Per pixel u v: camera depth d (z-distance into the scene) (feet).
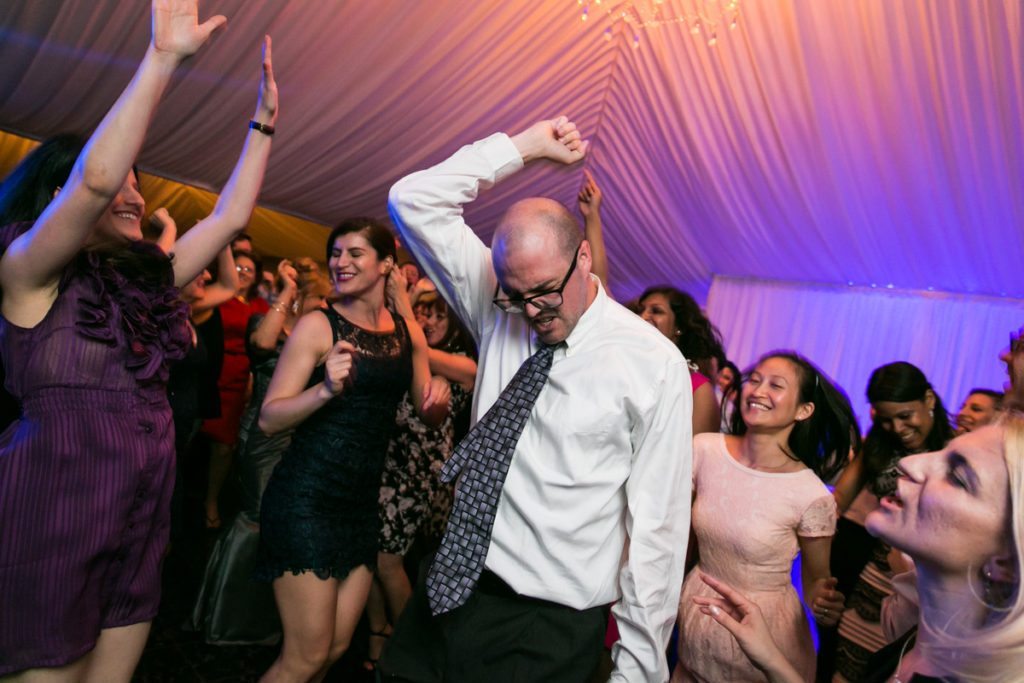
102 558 4.88
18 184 5.02
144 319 4.90
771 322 25.62
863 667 7.22
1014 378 3.96
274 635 9.78
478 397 5.50
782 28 14.47
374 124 20.26
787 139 17.40
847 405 7.16
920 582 3.14
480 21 16.33
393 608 9.53
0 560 4.50
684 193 21.94
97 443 4.73
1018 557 2.68
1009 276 18.97
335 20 16.08
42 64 17.30
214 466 14.19
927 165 15.99
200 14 15.44
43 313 4.65
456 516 4.90
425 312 10.89
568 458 4.81
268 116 6.02
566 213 4.73
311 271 12.84
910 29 13.03
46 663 4.60
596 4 14.93
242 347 14.73
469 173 5.33
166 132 20.49
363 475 7.11
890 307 22.79
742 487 6.67
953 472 3.00
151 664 8.73
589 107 19.72
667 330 9.99
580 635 4.91
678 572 5.02
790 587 6.59
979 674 2.68
